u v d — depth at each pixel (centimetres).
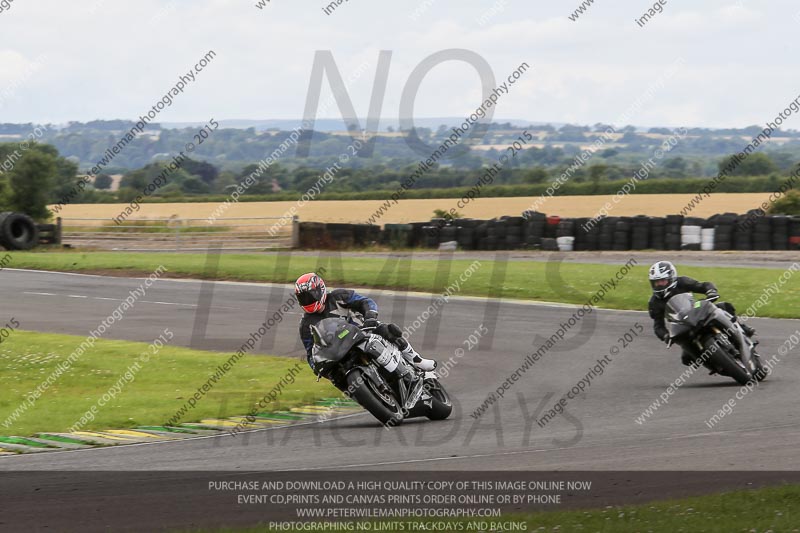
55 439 3669
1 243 14700
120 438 3666
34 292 9506
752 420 3481
